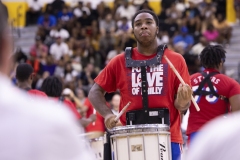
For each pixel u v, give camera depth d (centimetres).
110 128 1093
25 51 4006
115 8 4094
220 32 3812
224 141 432
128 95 1114
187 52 3488
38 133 439
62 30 3875
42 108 448
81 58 3559
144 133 1028
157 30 1147
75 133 456
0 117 440
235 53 3816
